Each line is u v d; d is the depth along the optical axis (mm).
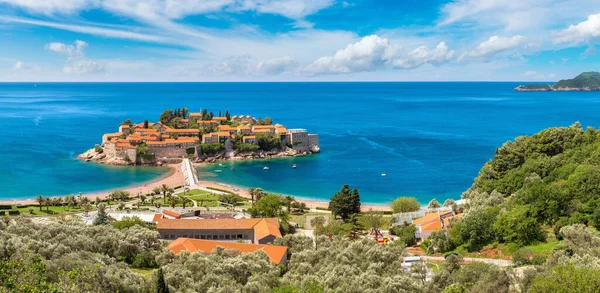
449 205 177500
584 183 123500
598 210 106562
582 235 95750
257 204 174750
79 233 108875
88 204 193250
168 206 196750
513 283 75812
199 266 89625
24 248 79188
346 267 88625
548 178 151750
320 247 112562
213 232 142500
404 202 181375
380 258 98000
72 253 82250
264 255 106500
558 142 180875
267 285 81375
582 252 87750
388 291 75188
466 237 121062
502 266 91062
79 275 65688
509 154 184000
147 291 73938
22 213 175750
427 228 143250
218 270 87812
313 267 98500
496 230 116500
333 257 101062
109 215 169875
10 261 64750
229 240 142375
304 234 145125
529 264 96000
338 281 80375
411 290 77188
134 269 99562
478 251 114625
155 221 159750
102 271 73500
